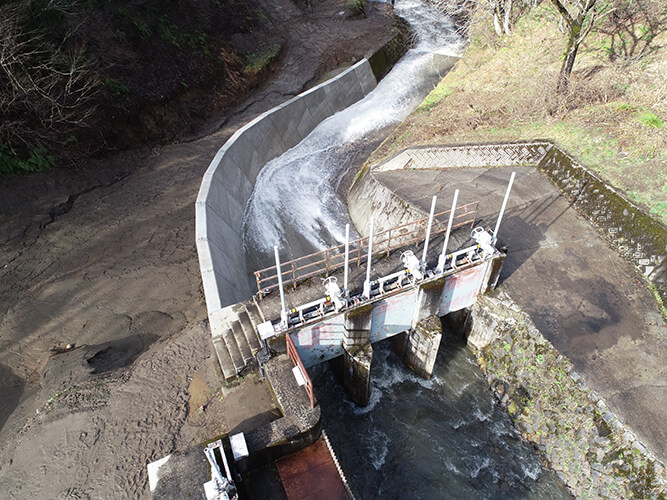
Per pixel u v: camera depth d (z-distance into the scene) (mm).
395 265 17594
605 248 19984
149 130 30250
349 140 34844
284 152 32781
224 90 35219
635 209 19516
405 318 17969
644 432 14336
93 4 30766
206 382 16828
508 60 32844
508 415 17891
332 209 28500
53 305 20672
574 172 22203
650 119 23125
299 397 14070
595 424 15156
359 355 17000
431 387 19484
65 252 23000
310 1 47875
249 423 14719
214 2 38500
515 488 16047
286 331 15172
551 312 17812
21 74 25516
